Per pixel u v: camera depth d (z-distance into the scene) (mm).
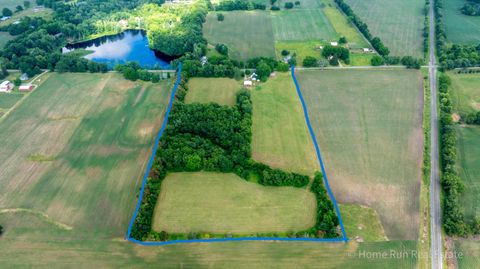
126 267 96625
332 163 128500
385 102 162000
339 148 135375
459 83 176000
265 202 113812
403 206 112562
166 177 123062
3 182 122938
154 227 106438
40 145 139375
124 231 106125
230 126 138875
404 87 173125
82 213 111750
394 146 136250
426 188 118562
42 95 171000
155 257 98875
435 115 153250
